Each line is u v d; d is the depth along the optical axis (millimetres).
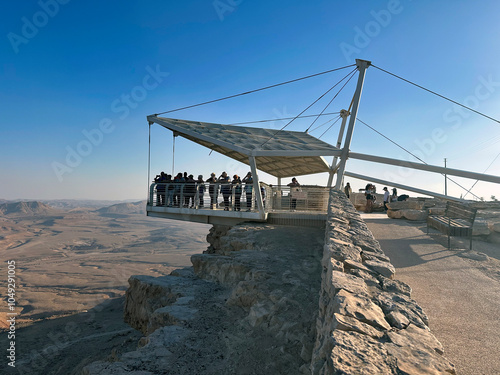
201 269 13164
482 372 3311
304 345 6500
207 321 8797
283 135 22906
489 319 4688
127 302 15977
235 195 19391
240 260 11625
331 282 4266
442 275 7039
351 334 2908
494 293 5852
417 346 2746
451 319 4691
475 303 5348
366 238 6602
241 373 6441
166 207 21734
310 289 8836
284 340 7215
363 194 29453
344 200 12242
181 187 21172
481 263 8117
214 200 20016
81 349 20234
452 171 17969
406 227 14125
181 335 7969
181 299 10406
